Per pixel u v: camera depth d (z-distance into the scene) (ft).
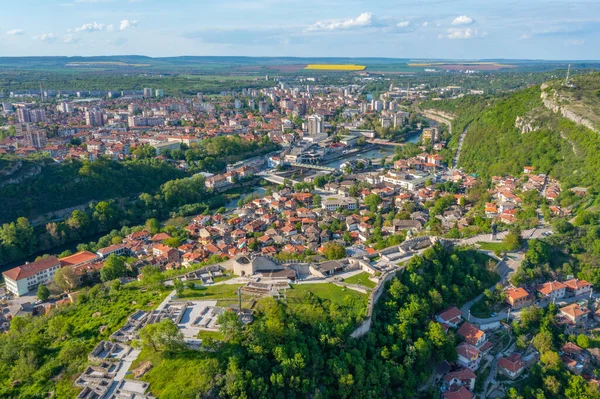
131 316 629.92
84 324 640.99
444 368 634.02
